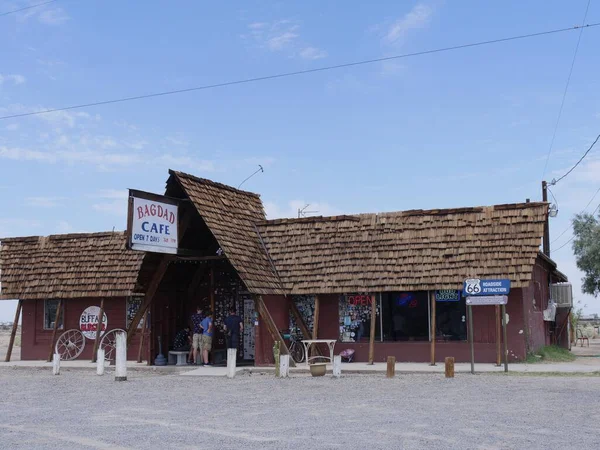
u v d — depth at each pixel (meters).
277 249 24.84
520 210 22.17
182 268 25.45
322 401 13.92
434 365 21.39
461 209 22.92
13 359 29.02
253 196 27.06
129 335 22.80
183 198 23.56
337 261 23.69
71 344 27.45
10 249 28.78
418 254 22.67
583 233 39.16
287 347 23.25
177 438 9.86
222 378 19.75
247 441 9.52
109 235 27.69
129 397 15.28
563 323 30.88
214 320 25.20
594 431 9.98
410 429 10.28
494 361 21.81
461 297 22.44
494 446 8.94
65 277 27.12
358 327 23.66
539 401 13.17
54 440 9.94
